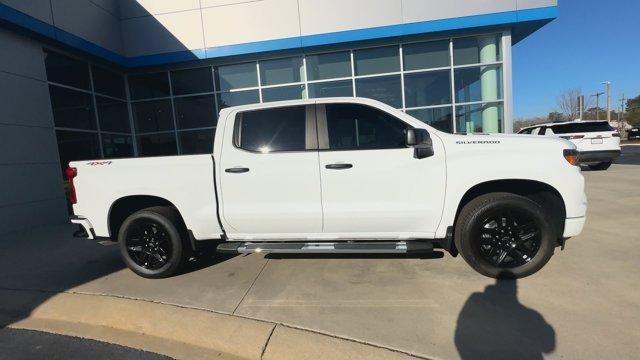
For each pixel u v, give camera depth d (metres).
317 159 4.12
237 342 3.13
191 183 4.36
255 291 4.01
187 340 3.25
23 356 3.10
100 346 3.23
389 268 4.45
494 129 11.74
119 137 12.49
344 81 12.07
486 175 3.91
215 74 12.58
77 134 10.59
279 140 4.25
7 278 4.79
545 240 3.86
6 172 8.30
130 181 4.50
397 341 2.97
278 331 3.21
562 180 3.85
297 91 12.26
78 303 3.94
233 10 11.67
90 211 4.64
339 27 11.38
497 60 11.60
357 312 3.45
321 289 3.98
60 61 10.23
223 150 4.32
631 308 3.28
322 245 4.19
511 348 2.81
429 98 11.87
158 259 4.58
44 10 9.14
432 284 3.95
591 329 3.00
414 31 11.12
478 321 3.20
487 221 3.97
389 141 4.11
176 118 12.84
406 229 4.13
